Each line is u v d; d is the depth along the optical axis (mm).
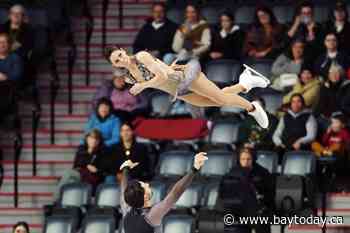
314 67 33781
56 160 34250
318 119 32844
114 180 32250
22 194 33375
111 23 38000
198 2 38219
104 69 36719
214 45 35562
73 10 38188
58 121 35062
